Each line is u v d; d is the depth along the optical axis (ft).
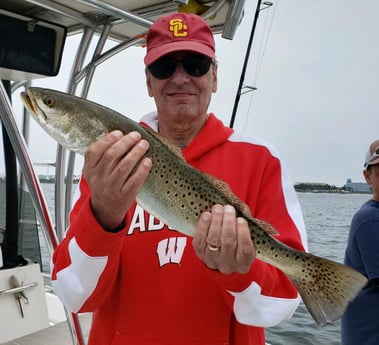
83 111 4.91
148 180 4.91
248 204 5.64
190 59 5.69
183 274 5.28
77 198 5.81
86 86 10.34
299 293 4.96
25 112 11.99
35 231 12.50
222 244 4.29
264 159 5.87
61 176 11.01
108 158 4.12
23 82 11.78
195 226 5.11
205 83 5.82
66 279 4.96
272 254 5.01
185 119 5.85
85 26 9.95
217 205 4.43
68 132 4.93
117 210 4.47
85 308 5.27
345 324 9.98
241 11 8.18
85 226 4.69
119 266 5.57
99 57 9.98
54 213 11.12
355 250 10.14
